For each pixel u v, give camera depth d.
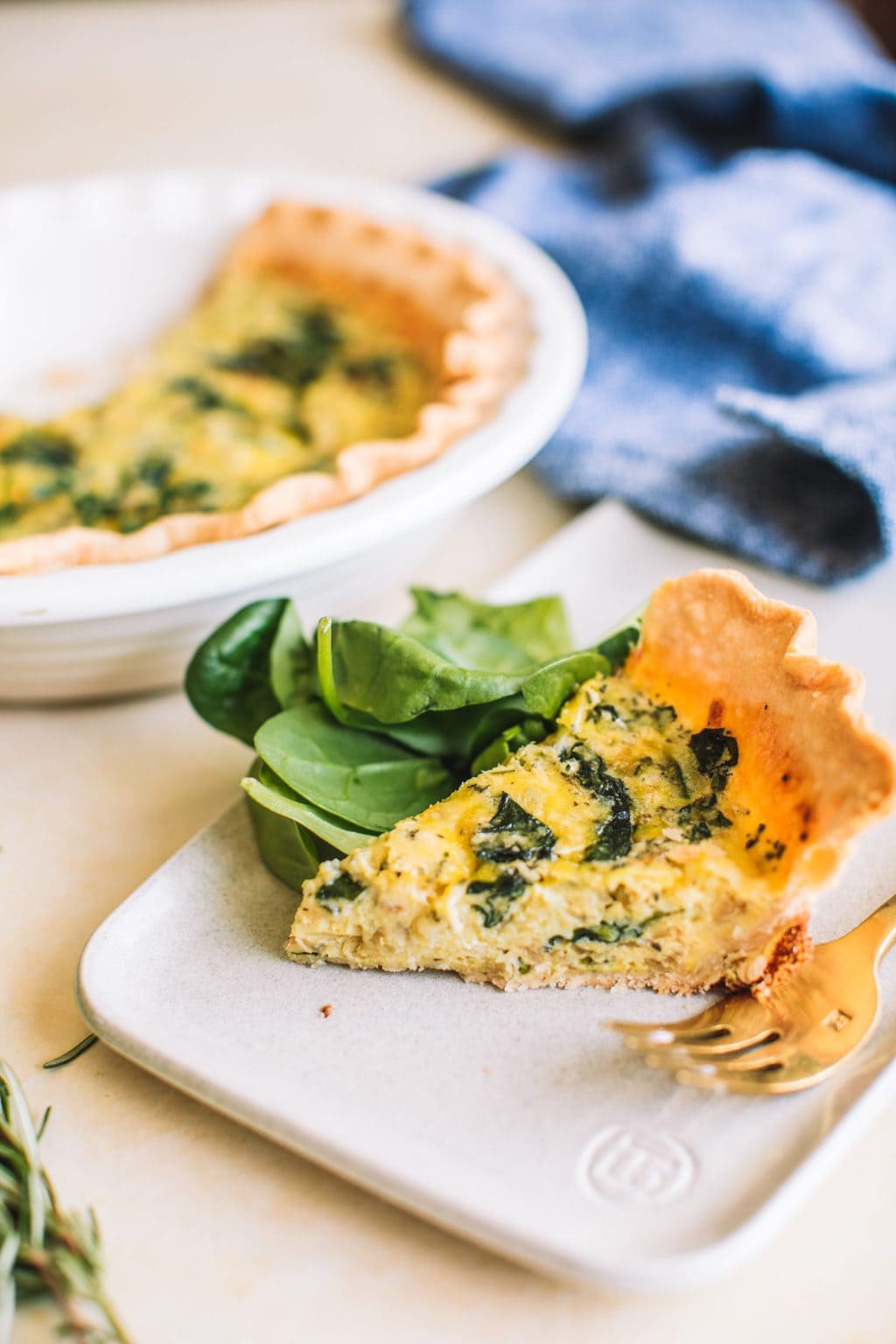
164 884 0.49
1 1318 0.41
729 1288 0.43
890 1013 0.46
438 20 1.06
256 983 0.48
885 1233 0.44
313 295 0.73
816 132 0.80
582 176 0.83
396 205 0.73
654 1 1.05
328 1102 0.45
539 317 0.64
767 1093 0.44
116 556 0.53
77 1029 0.48
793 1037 0.46
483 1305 0.43
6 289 0.71
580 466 0.65
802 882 0.46
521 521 0.66
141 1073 0.47
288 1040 0.47
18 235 0.71
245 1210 0.44
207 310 0.73
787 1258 0.44
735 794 0.49
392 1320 0.43
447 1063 0.46
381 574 0.58
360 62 1.11
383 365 0.69
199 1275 0.43
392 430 0.65
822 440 0.59
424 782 0.51
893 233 0.71
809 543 0.61
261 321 0.72
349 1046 0.46
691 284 0.69
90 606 0.51
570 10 1.05
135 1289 0.43
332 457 0.63
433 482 0.56
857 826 0.45
